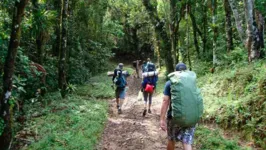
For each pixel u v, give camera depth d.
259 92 7.16
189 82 4.94
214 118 7.82
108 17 30.02
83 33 21.50
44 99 11.02
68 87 12.37
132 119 9.70
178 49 18.14
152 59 36.81
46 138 6.78
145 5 18.00
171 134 5.20
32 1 9.73
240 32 10.97
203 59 16.97
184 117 4.78
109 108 11.41
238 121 6.96
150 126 8.69
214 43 13.41
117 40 38.34
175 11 15.21
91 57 22.70
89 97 13.58
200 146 6.48
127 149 6.81
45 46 14.12
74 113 9.05
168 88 5.11
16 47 5.75
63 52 11.77
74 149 6.34
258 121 6.47
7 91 5.81
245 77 8.45
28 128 7.54
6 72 5.77
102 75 22.97
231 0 11.09
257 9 10.59
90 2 21.11
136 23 34.69
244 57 11.48
